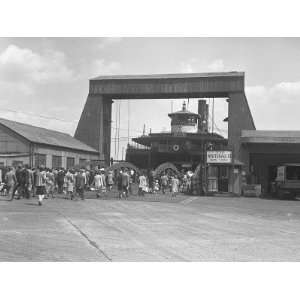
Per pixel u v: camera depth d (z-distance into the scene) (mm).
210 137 58469
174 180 34844
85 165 42719
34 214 18609
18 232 13477
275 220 19344
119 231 14492
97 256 10305
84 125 54031
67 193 30594
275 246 12289
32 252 10477
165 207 24453
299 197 38250
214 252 11141
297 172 36031
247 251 11391
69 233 13648
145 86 52281
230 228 16016
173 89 51406
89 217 18328
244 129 48781
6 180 26797
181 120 61250
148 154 59188
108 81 53281
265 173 46031
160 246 11852
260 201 32031
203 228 15812
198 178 37562
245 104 49000
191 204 27297
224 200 31906
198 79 50656
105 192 32750
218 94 51062
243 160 43594
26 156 40344
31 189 27047
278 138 41750
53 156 44281
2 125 41344
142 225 16250
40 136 44344
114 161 59312
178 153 57844
